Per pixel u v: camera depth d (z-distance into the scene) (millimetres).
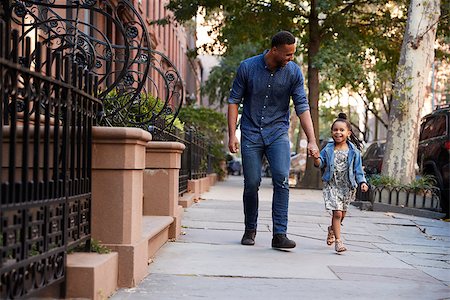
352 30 25672
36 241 3588
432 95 40250
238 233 8578
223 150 29172
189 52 28094
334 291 5125
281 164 7137
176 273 5594
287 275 5738
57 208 3928
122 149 4758
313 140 7156
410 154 16375
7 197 3250
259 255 6777
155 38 28344
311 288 5207
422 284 5590
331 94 37438
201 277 5473
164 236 7320
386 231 10219
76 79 4211
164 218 7297
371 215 13000
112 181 4797
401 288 5367
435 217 13375
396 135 16516
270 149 7211
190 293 4820
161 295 4703
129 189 4816
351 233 9625
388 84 37812
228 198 15688
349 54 24766
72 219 4316
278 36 6957
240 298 4742
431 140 16047
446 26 23234
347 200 7383
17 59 3410
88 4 6117
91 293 4090
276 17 25266
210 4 24000
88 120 4566
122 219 4816
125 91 7520
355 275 5883
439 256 7641
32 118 4727
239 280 5430
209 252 6855
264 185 26875
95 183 4805
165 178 7535
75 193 4277
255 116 7230
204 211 11539
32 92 3523
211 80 42125
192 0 23859
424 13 16734
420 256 7555
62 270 4008
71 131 4219
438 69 39031
